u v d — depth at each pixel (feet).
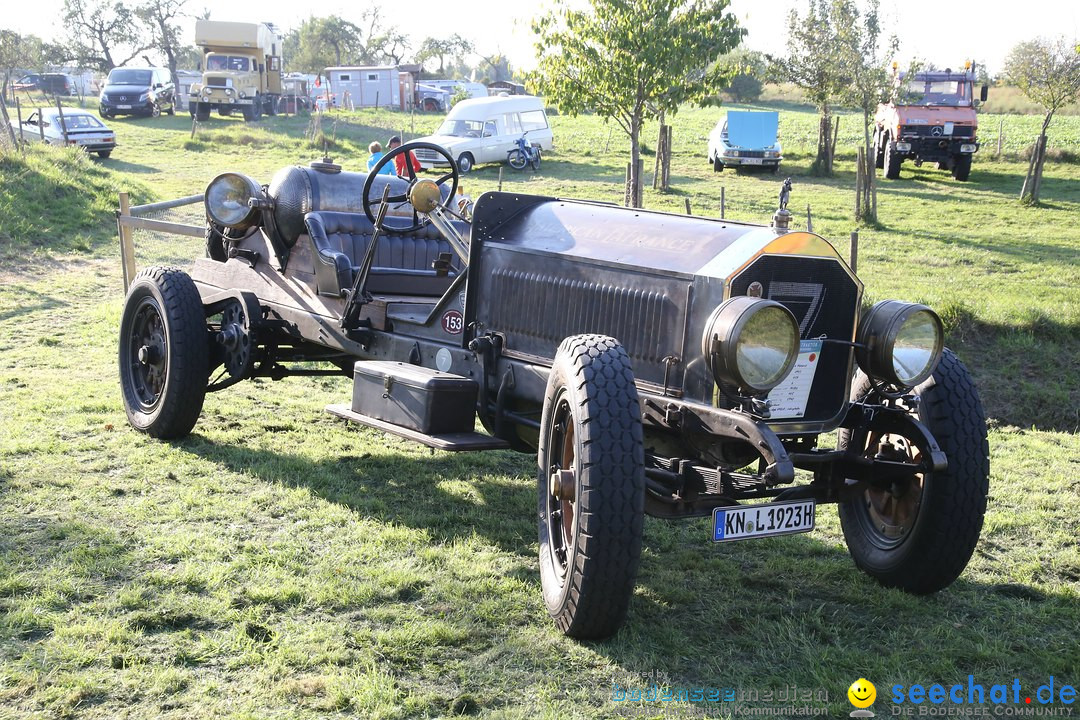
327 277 18.28
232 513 16.02
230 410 22.53
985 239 55.11
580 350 12.38
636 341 13.83
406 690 10.93
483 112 86.28
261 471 18.17
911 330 13.21
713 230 13.94
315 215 19.03
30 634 11.82
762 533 12.75
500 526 16.16
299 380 25.82
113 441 19.62
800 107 183.73
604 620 11.91
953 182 80.28
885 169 83.46
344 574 13.84
